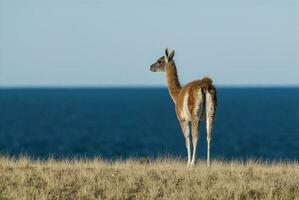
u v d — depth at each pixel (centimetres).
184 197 4822
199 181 5350
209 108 6431
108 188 5100
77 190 5081
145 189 5144
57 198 4888
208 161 6366
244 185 5069
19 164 6275
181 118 6712
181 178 5516
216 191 4959
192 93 6481
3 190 5006
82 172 5656
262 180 5397
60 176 5559
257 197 4912
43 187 5181
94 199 4841
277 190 5031
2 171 5809
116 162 6644
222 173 5738
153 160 7025
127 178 5431
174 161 6744
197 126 6469
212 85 6525
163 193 5038
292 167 6322
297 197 4834
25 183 5250
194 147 6444
